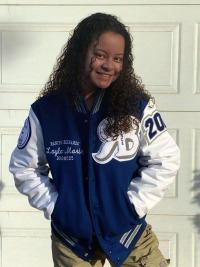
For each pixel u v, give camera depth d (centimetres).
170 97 324
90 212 207
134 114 208
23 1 325
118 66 203
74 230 210
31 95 330
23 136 219
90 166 206
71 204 208
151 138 211
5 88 330
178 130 325
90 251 216
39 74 329
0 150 333
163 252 332
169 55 322
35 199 218
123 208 208
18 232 338
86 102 213
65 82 212
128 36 210
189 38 321
